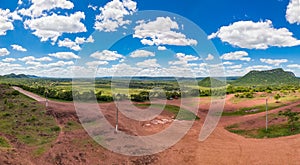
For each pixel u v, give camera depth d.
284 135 43.09
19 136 37.25
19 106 53.25
